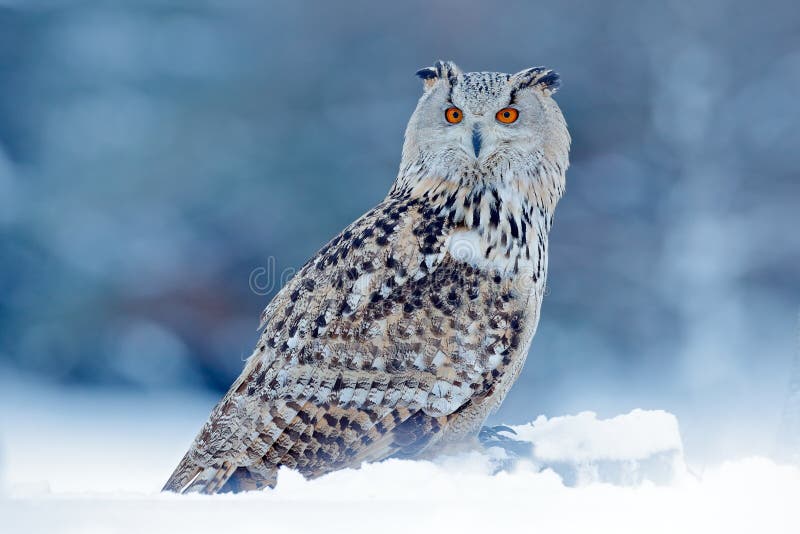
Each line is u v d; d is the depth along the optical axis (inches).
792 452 579.2
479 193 583.2
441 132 584.1
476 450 580.4
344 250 581.3
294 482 568.1
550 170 585.9
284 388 578.2
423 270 580.7
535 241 584.4
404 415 578.6
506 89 585.0
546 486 567.5
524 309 581.9
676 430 580.1
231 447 577.9
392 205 584.1
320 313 579.5
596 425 581.6
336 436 578.2
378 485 566.9
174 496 564.7
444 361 579.5
